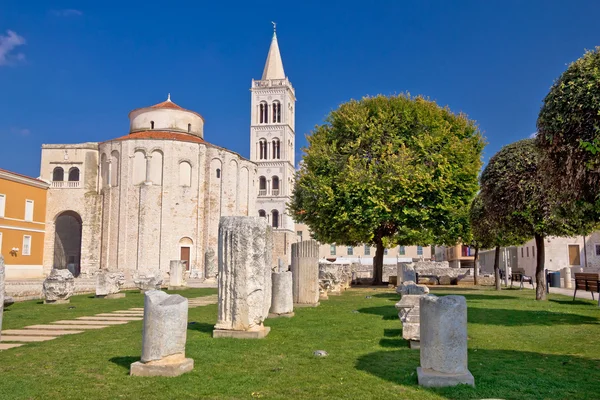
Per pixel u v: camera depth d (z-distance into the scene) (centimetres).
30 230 5766
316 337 1148
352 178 3005
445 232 3133
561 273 3612
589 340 1110
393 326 1320
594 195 1262
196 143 6303
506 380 758
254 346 1036
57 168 6519
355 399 677
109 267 6041
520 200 1916
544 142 1362
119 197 6050
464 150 3156
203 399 683
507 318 1477
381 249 3412
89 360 917
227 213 6531
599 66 1245
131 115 7006
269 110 9119
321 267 2416
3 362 905
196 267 6156
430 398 678
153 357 812
